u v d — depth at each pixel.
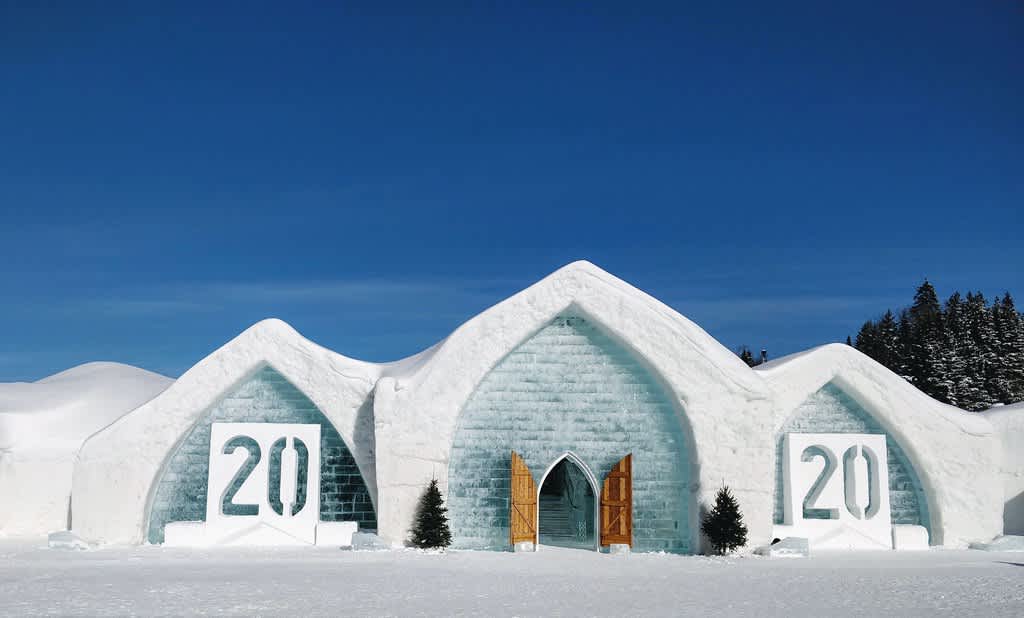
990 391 67.19
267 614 13.05
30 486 29.41
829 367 27.48
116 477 25.33
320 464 25.95
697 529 24.41
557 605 14.21
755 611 13.80
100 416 32.44
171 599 14.53
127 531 25.09
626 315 25.44
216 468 25.27
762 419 25.03
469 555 22.94
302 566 19.86
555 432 25.25
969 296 76.81
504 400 25.36
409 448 24.55
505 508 24.84
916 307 91.62
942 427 27.50
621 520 24.55
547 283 25.56
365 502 25.89
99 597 14.74
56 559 21.41
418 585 16.61
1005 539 26.39
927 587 17.06
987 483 27.41
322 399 25.89
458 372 25.08
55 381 36.66
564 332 25.81
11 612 13.17
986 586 17.25
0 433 30.28
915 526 26.77
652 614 13.37
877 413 27.53
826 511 27.31
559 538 30.19
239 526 25.02
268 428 25.59
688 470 25.03
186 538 24.77
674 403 25.31
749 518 24.56
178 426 25.66
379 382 25.16
